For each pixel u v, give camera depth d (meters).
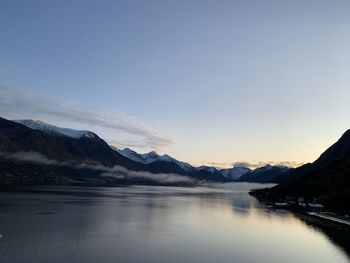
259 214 199.62
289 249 110.19
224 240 120.69
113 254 96.69
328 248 112.12
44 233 120.38
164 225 149.25
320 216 185.75
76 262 88.19
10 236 113.06
